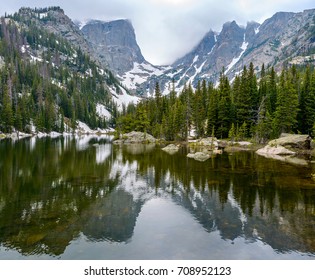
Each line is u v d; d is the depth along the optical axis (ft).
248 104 242.17
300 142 160.15
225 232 44.96
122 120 343.46
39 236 42.86
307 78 228.02
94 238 42.57
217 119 250.57
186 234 44.37
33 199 62.13
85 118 597.11
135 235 43.88
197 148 201.67
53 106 471.21
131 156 146.10
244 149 179.52
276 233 44.27
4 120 332.60
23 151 164.55
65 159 129.70
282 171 93.71
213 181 80.28
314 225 47.29
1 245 39.73
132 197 65.26
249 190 69.41
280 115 202.90
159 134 307.17
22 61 611.06
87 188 73.26
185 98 357.61
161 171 98.37
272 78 263.08
